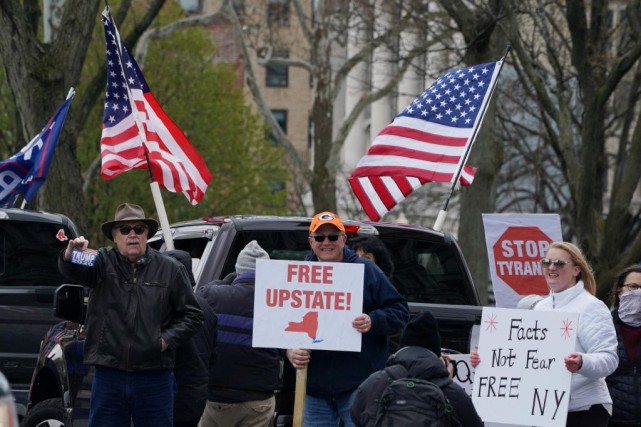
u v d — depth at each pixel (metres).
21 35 34.25
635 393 17.19
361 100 54.75
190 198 22.62
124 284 14.92
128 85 21.80
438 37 47.94
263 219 17.42
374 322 14.74
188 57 82.00
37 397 19.92
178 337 14.85
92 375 18.00
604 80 40.75
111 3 75.44
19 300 21.70
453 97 21.28
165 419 15.04
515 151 70.50
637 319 17.23
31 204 37.56
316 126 54.84
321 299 14.61
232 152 84.94
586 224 36.28
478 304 18.17
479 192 36.34
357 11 55.44
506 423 14.84
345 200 79.75
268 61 56.69
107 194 75.00
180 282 15.08
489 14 35.38
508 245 21.06
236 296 15.86
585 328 15.05
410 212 77.94
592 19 41.22
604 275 36.19
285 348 14.77
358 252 16.47
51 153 25.80
